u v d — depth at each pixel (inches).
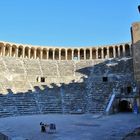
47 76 2290.8
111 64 2447.1
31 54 2768.2
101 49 2817.4
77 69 2477.9
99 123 1142.3
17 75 2161.7
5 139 647.8
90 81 2165.4
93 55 2893.7
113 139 717.9
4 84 1916.8
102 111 1681.8
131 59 2442.2
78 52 2859.3
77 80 2239.2
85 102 1819.6
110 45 2780.5
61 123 1144.2
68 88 2043.6
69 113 1686.8
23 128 982.4
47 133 857.5
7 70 2190.0
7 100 1667.1
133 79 2058.3
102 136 778.2
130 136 661.3
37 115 1561.3
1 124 1109.7
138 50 2082.9
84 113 1684.3
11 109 1576.0
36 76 2239.2
